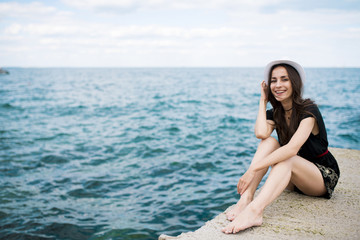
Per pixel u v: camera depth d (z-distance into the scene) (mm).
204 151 9375
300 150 2893
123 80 76500
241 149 9531
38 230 4719
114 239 4418
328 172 2838
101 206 5574
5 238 4496
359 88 40594
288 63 2662
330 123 14273
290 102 2799
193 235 2525
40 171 7688
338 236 2396
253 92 36469
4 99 27828
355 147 9930
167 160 8484
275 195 2611
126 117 17703
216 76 104938
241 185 2785
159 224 4816
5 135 12312
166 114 18562
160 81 70375
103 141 11242
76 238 4484
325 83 54562
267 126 2928
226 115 17656
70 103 25219
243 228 2518
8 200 5852
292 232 2482
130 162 8422
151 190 6285
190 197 5801
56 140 11461
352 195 3162
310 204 2969
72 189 6430
